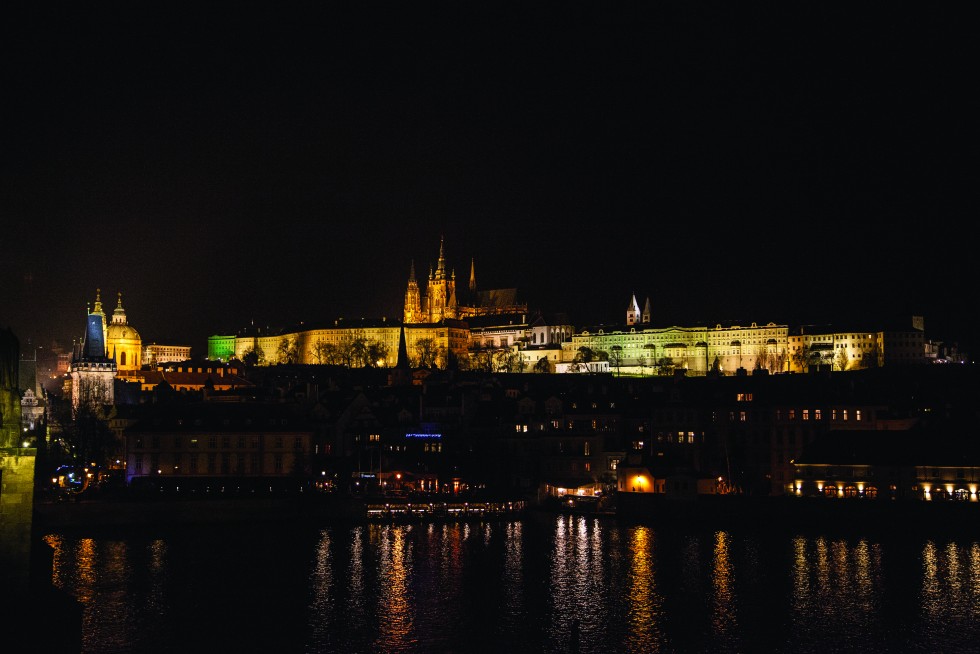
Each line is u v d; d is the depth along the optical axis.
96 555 190.25
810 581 167.38
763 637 140.62
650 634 142.25
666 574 173.88
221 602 157.38
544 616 150.62
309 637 141.12
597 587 166.00
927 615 148.88
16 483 121.69
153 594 161.88
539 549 196.12
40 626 125.56
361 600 159.12
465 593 162.88
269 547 199.12
